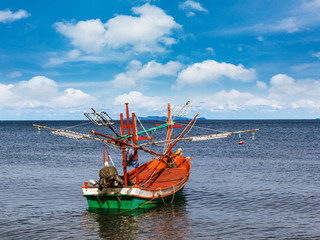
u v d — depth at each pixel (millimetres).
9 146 67312
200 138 23578
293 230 16328
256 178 30672
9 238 15570
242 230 16328
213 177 31344
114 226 17000
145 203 20188
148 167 28422
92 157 48812
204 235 15633
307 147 63500
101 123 18609
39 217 18859
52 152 56031
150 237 15422
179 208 20406
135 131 20453
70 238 15500
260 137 94750
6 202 22219
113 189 19062
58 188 26578
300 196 23406
